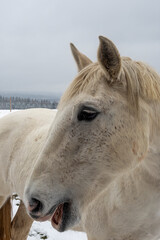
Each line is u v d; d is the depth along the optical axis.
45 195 1.66
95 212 2.21
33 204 1.70
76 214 1.75
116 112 1.67
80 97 1.67
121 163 1.71
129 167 1.75
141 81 1.76
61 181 1.69
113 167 1.71
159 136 1.88
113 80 1.70
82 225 2.47
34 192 1.67
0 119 3.57
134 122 1.70
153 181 1.93
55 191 1.68
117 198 2.04
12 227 3.34
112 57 1.65
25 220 3.31
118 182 2.05
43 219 1.70
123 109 1.69
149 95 1.76
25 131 3.18
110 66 1.67
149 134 1.83
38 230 4.39
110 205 2.09
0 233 3.25
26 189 1.74
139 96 1.75
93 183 1.73
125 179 2.00
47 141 1.77
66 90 1.82
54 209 1.69
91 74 1.75
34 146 2.82
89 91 1.68
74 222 1.76
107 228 2.15
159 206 1.98
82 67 2.05
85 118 1.66
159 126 1.87
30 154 2.81
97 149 1.68
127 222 2.05
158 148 1.89
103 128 1.66
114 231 2.12
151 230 2.05
